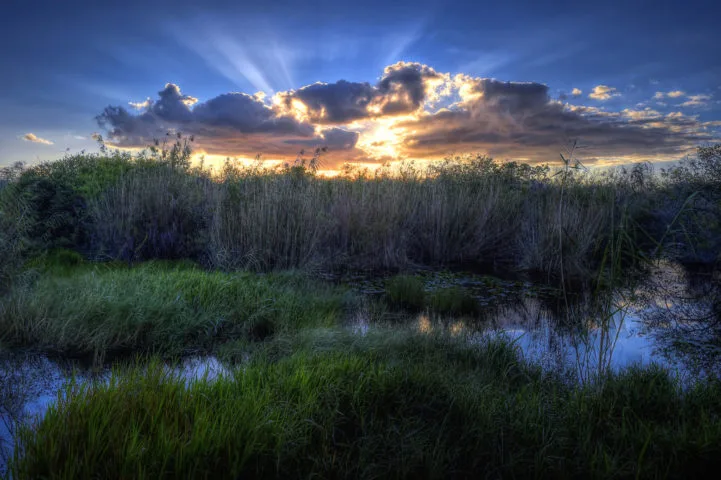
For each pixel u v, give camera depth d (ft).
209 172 34.40
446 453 8.88
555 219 28.89
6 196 20.35
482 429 9.52
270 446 8.78
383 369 11.67
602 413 10.24
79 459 7.86
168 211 27.32
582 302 21.12
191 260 25.80
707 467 8.55
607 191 34.81
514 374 12.91
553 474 8.55
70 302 16.29
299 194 28.37
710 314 19.27
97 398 9.52
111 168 31.94
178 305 16.65
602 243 28.55
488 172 38.34
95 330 14.79
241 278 20.97
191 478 7.64
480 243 31.12
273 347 14.43
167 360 13.92
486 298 21.80
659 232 31.09
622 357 14.85
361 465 8.40
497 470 8.57
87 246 27.55
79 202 28.50
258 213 26.27
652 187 36.52
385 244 28.55
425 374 11.35
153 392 9.75
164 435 8.29
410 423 9.63
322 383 10.95
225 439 8.47
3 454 8.87
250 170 33.04
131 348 14.66
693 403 10.77
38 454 7.98
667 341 16.37
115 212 26.78
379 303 20.47
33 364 13.20
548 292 22.97
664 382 11.70
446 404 10.47
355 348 13.73
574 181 35.58
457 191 34.65
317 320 16.93
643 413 10.53
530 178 38.11
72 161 33.73
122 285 18.52
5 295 16.63
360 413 9.98
